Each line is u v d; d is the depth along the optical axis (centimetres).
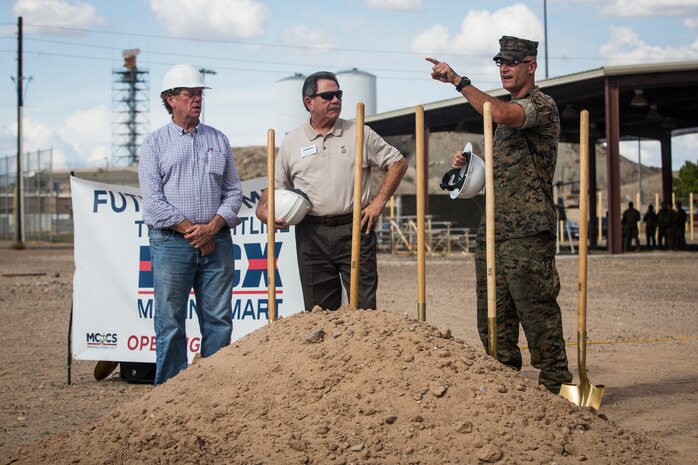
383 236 3603
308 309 623
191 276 636
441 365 458
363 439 418
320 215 609
